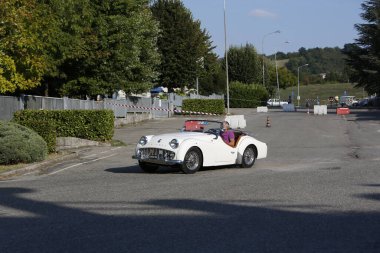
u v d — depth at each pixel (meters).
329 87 159.88
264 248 6.85
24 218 8.77
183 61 61.50
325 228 7.96
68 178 14.22
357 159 18.52
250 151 16.27
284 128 34.66
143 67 43.38
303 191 11.34
